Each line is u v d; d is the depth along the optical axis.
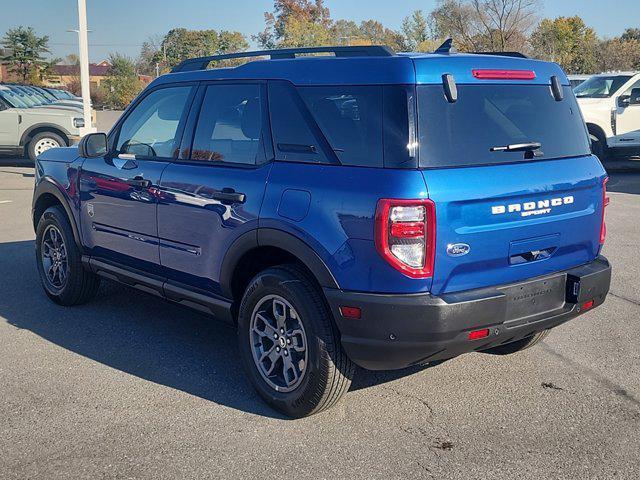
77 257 5.92
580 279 4.11
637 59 57.50
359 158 3.73
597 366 4.93
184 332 5.59
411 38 52.28
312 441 3.86
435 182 3.54
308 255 3.82
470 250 3.66
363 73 3.82
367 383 4.62
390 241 3.52
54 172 6.00
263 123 4.27
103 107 52.06
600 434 3.95
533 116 4.10
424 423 4.08
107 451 3.74
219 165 4.50
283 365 4.15
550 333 5.61
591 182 4.26
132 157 5.24
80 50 16.50
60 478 3.48
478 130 3.78
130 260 5.29
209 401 4.36
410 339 3.60
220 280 4.46
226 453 3.73
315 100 4.02
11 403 4.30
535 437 3.92
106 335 5.50
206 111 4.71
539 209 3.93
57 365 4.91
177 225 4.75
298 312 3.94
